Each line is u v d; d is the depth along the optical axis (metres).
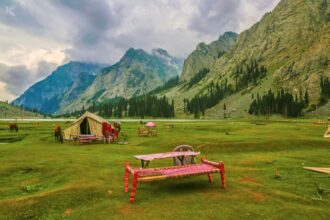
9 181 17.38
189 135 48.97
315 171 18.33
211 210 11.39
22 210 11.65
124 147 34.16
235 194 13.48
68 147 34.88
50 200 12.62
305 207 11.67
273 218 10.57
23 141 43.25
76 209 11.83
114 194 13.66
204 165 15.63
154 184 15.47
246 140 34.53
